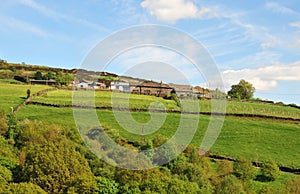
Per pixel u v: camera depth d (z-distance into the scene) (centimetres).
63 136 5906
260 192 5728
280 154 7850
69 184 4025
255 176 6606
